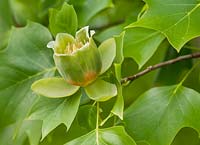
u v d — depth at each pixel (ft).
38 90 1.88
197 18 1.89
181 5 1.91
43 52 2.10
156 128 1.95
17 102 2.07
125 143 1.81
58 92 1.87
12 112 2.07
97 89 1.84
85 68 1.83
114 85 1.82
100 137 1.84
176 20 1.89
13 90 2.08
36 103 1.90
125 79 1.98
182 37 1.86
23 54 2.11
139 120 1.96
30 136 2.14
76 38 1.86
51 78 1.88
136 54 1.99
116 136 1.82
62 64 1.83
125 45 2.00
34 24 2.13
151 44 1.99
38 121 2.15
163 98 1.99
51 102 1.89
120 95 1.81
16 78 2.09
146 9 1.96
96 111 1.97
